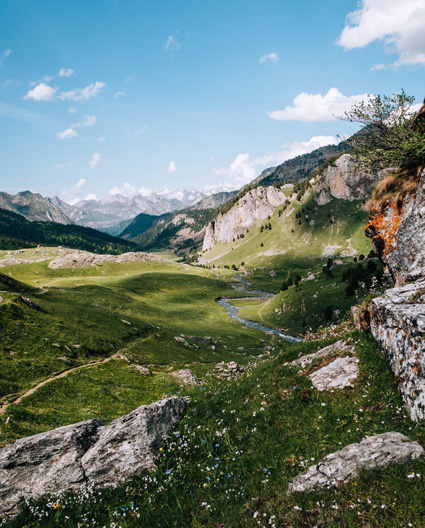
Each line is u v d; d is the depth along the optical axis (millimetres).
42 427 30156
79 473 10492
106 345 66375
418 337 8078
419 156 14453
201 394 14211
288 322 124250
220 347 98938
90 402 39031
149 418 11680
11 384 39562
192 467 9688
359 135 16719
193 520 7391
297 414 10172
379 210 17156
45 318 65062
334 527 5652
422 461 6270
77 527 8758
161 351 75812
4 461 10695
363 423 8586
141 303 138750
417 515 5391
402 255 14273
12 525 9266
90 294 128500
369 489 6188
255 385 13219
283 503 6625
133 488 9641
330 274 147125
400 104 14781
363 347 11820
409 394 8219
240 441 10172
